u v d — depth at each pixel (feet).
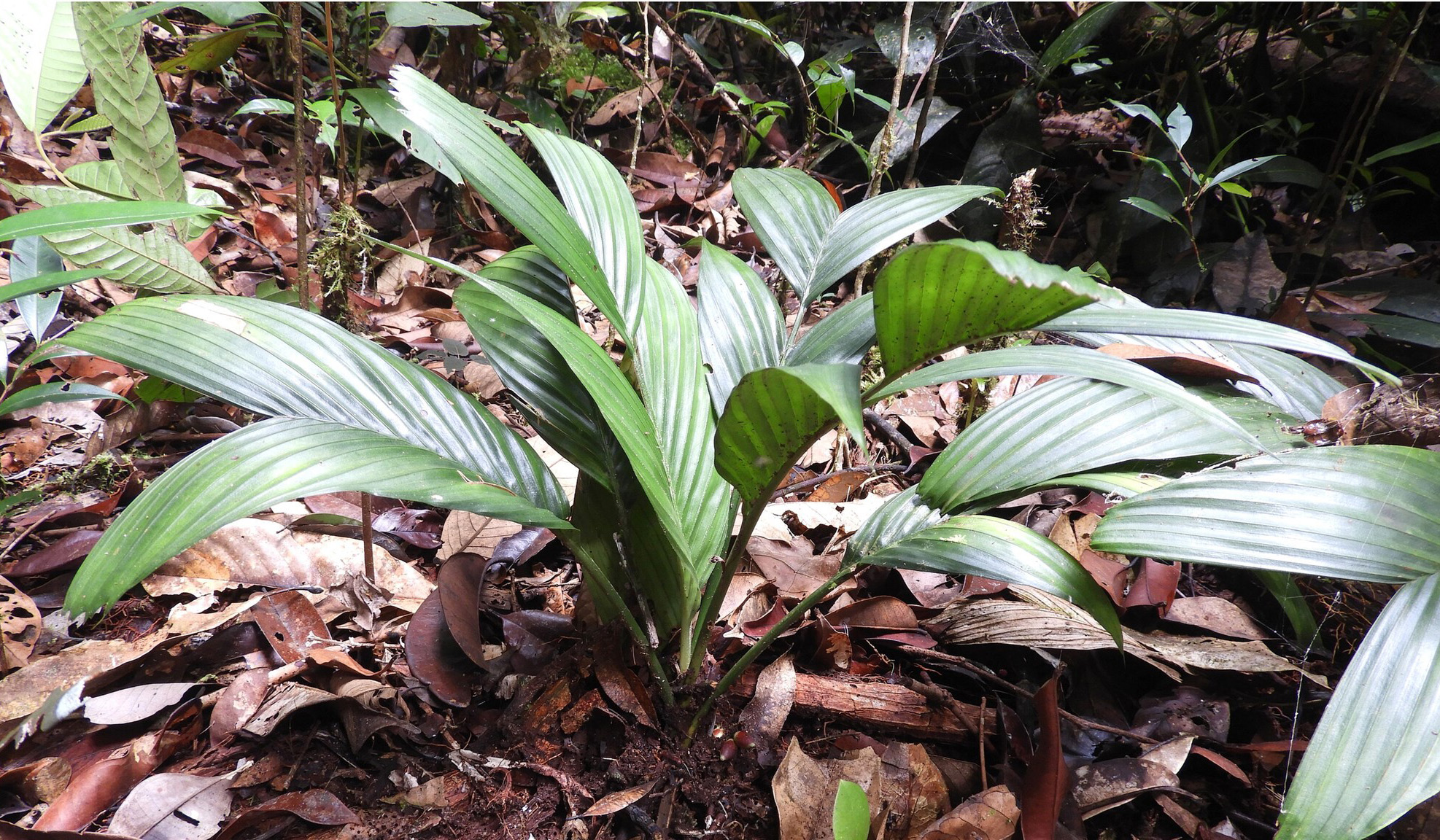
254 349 1.53
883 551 1.73
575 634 2.06
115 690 1.86
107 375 2.70
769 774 1.86
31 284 1.31
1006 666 2.23
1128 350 2.29
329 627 2.09
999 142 3.83
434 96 1.65
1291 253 3.65
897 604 2.20
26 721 1.56
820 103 3.61
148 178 2.14
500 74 4.51
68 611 1.26
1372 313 3.17
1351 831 1.27
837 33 4.97
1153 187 3.58
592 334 3.22
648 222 3.83
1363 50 3.78
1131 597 2.26
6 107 3.48
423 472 1.48
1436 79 3.56
